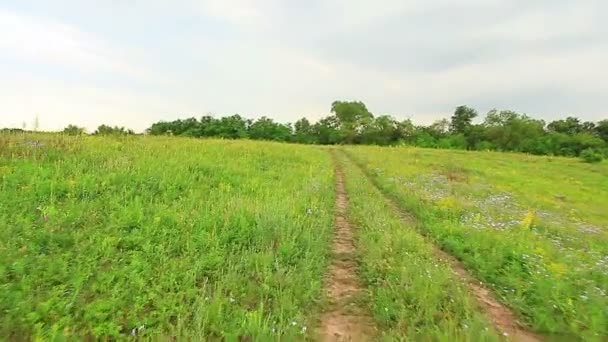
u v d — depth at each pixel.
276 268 5.60
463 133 89.19
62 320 3.84
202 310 4.17
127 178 9.63
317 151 34.12
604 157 46.84
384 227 8.61
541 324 4.64
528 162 39.88
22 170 8.91
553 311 4.96
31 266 4.83
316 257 6.43
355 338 4.18
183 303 4.43
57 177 8.84
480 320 4.34
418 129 90.19
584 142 67.00
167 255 5.84
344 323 4.54
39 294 4.29
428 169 25.67
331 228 8.61
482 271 6.46
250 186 11.62
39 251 5.37
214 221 7.40
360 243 7.42
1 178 8.26
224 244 6.50
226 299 4.56
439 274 5.71
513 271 6.41
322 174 17.34
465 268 6.82
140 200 8.16
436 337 4.04
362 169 24.12
